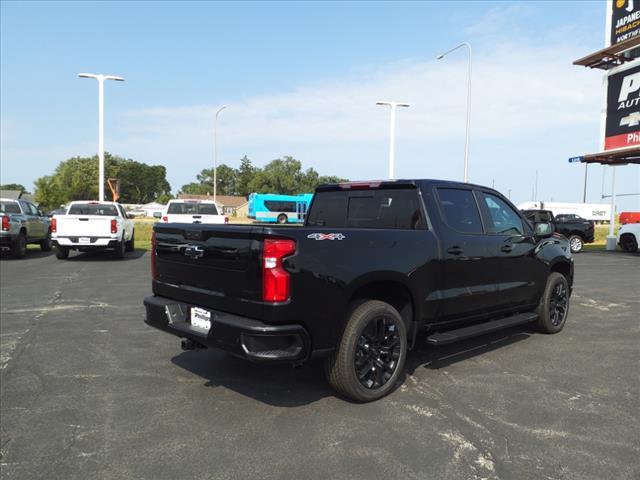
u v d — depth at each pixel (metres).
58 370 4.98
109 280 11.27
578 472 3.08
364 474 3.05
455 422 3.80
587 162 21.77
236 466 3.14
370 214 5.31
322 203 5.80
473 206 5.45
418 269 4.57
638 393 4.43
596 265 16.14
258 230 3.71
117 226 15.59
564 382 4.71
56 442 3.46
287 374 4.89
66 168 115.88
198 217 17.38
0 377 4.77
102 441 3.48
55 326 6.82
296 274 3.71
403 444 3.44
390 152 32.62
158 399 4.24
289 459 3.23
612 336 6.52
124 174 133.50
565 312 6.77
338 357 4.02
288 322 3.73
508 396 4.34
